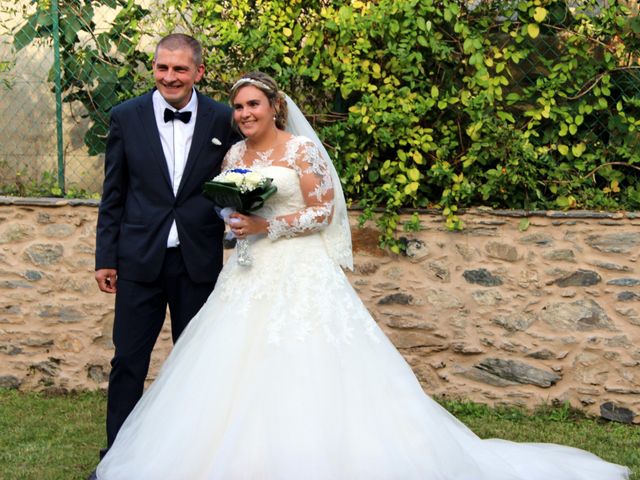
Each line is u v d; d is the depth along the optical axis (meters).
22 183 5.69
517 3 5.16
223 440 3.34
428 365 5.26
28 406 5.18
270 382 3.45
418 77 5.23
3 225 5.48
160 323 4.09
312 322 3.60
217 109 4.04
